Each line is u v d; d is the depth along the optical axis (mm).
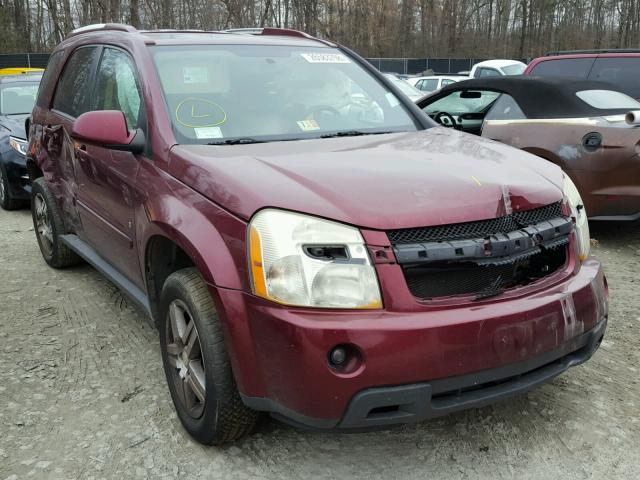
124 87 3895
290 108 3748
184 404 3070
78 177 4438
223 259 2627
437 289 2566
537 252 2729
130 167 3527
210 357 2717
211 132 3422
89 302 4840
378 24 43125
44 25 38812
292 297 2439
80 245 4781
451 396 2541
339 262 2445
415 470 2852
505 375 2576
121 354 3973
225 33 4406
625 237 6488
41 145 5293
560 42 46000
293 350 2396
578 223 3100
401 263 2473
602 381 3578
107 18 20781
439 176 2822
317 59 4234
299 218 2500
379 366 2381
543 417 3230
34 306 4773
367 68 4391
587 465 2865
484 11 47031
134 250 3559
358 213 2504
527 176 3020
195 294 2818
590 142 5680
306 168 2859
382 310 2451
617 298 4809
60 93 5121
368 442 3059
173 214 2951
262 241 2506
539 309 2631
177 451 2992
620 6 44969
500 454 2953
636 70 7848
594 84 6359
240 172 2816
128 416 3283
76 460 2932
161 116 3412
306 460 2924
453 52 46031
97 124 3354
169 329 3170
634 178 5551
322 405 2402
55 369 3785
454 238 2570
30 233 7027
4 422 3230
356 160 3027
